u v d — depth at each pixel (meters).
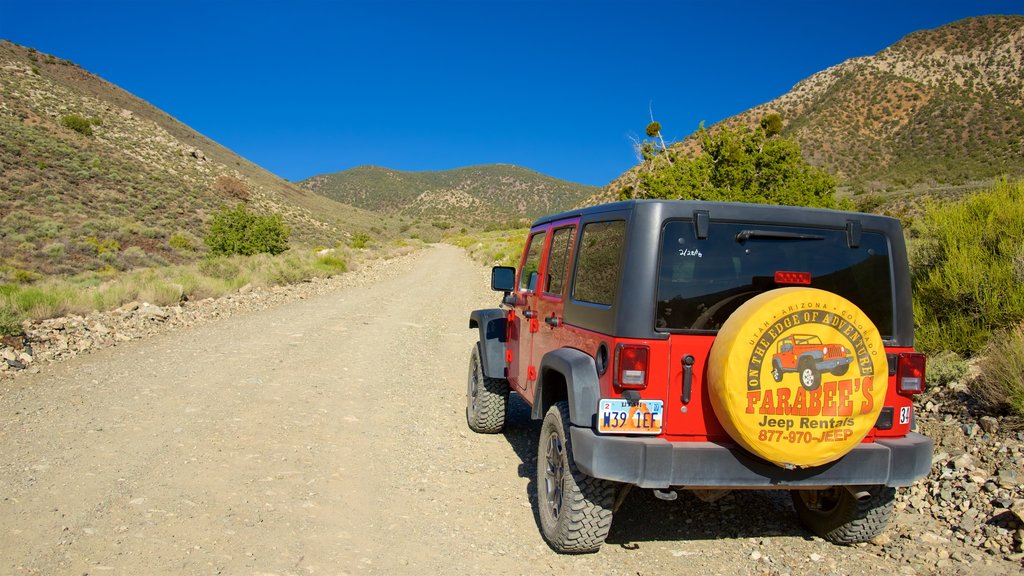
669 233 3.54
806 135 91.38
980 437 5.35
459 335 13.10
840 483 3.58
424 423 6.96
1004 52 100.69
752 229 3.64
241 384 8.29
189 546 3.96
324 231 75.31
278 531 4.23
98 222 39.50
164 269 27.41
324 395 7.95
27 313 12.01
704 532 4.42
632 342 3.47
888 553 4.05
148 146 72.94
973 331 6.93
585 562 3.95
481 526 4.45
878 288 3.78
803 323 3.30
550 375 4.47
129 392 7.72
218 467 5.38
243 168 104.88
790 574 3.79
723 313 3.54
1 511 4.36
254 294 19.02
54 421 6.50
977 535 4.14
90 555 3.79
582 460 3.57
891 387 3.75
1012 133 76.50
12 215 36.59
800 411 3.30
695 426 3.52
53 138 57.03
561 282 4.69
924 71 105.19
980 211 7.84
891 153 82.12
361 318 14.93
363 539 4.19
